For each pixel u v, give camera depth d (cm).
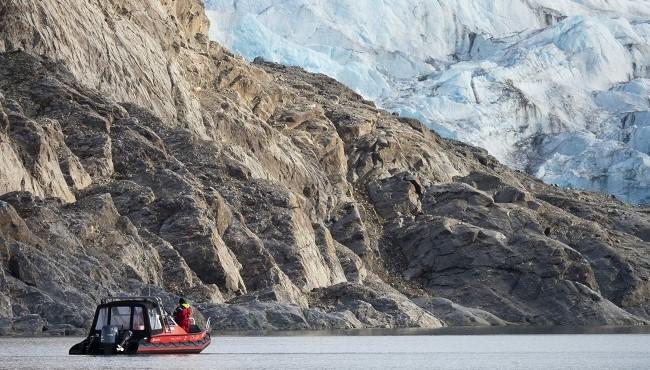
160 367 14200
